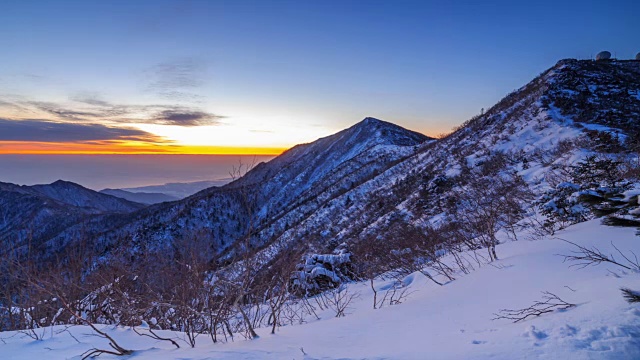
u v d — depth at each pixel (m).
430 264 7.66
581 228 6.33
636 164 11.60
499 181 18.19
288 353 2.63
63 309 4.50
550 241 5.91
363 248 13.52
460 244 9.30
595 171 10.13
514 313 2.94
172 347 3.32
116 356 2.98
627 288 2.81
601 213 6.22
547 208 8.18
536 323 2.51
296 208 54.44
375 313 4.08
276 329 3.96
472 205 14.30
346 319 3.94
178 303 4.25
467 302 3.73
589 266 3.95
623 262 3.79
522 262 4.89
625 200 5.70
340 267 9.87
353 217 32.03
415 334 2.87
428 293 4.95
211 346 3.16
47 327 4.09
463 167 24.09
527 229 8.64
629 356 1.90
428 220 17.27
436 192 22.00
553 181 13.99
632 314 2.30
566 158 16.64
